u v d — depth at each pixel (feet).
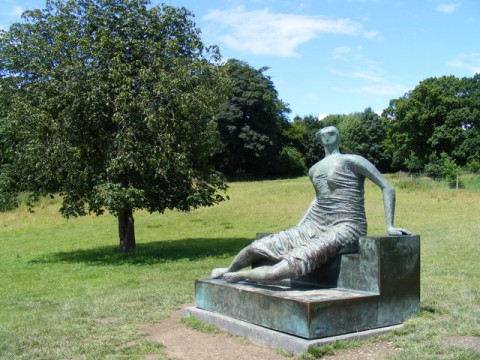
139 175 56.54
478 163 168.25
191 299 33.37
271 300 22.61
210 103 56.80
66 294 38.17
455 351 19.83
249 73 198.70
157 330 26.17
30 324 28.14
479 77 213.05
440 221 75.66
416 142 206.18
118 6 56.90
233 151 201.87
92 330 26.32
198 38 59.57
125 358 21.49
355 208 25.34
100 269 50.19
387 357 19.58
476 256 47.26
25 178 58.44
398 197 108.06
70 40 54.19
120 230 63.62
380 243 23.11
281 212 97.14
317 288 25.07
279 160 208.13
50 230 92.58
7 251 70.54
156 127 53.36
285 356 20.62
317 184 26.09
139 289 37.93
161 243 70.64
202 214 100.01
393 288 23.52
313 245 24.30
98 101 52.95
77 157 51.98
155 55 55.52
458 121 196.95
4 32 57.41
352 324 22.03
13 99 54.49
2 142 60.29
